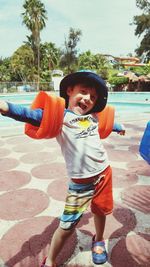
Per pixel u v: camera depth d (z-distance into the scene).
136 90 33.69
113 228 2.56
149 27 50.19
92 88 1.93
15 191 3.35
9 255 2.21
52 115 1.70
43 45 49.34
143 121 8.50
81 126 1.92
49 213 2.84
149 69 34.06
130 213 2.82
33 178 3.77
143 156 2.08
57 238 1.96
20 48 47.44
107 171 2.04
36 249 2.28
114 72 42.00
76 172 1.92
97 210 2.07
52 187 3.46
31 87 33.62
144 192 3.32
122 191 3.34
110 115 2.16
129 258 2.17
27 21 45.12
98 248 2.18
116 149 5.23
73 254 2.22
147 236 2.45
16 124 8.00
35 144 5.66
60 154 4.92
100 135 2.20
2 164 4.39
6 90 31.34
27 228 2.57
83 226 2.60
